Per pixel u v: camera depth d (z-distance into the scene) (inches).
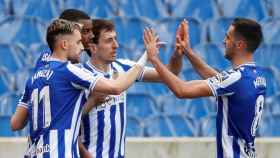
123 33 1102.4
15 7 1090.1
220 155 619.2
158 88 1088.8
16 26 1088.8
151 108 1088.2
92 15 1098.7
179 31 670.5
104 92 604.4
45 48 1088.2
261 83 619.2
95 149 663.8
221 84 604.4
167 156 983.0
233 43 618.2
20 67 1085.1
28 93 621.0
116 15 1102.4
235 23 619.2
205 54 1111.0
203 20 1110.4
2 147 962.7
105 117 664.4
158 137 1078.4
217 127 619.8
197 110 1091.3
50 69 607.2
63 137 602.9
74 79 602.2
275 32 1119.0
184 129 1090.7
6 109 1075.9
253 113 613.3
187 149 985.5
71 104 605.6
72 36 611.5
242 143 615.2
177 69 686.5
